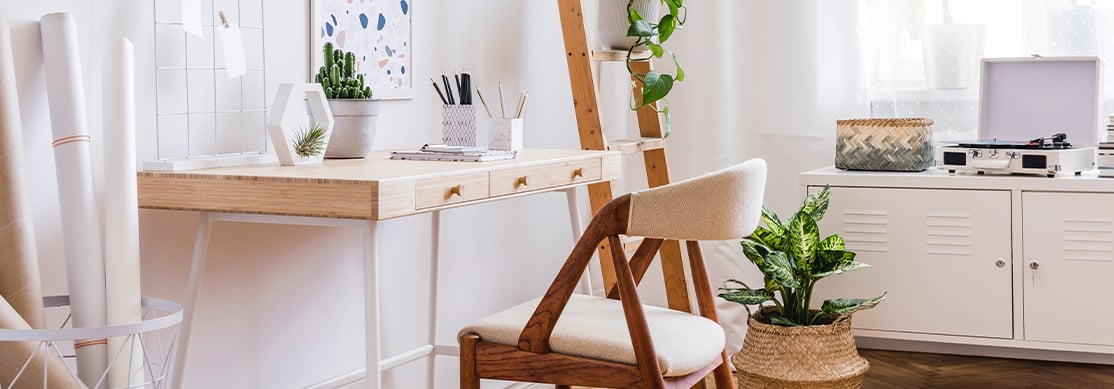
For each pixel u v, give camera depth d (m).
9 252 1.77
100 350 1.89
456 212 3.15
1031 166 3.15
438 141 3.05
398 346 2.94
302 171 2.04
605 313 2.22
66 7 2.00
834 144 3.71
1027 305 3.19
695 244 2.29
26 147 1.95
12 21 1.90
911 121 3.40
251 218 2.01
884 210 3.31
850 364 2.82
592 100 2.96
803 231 2.84
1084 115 3.33
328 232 2.68
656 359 1.93
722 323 3.76
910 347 3.51
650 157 3.27
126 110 1.91
